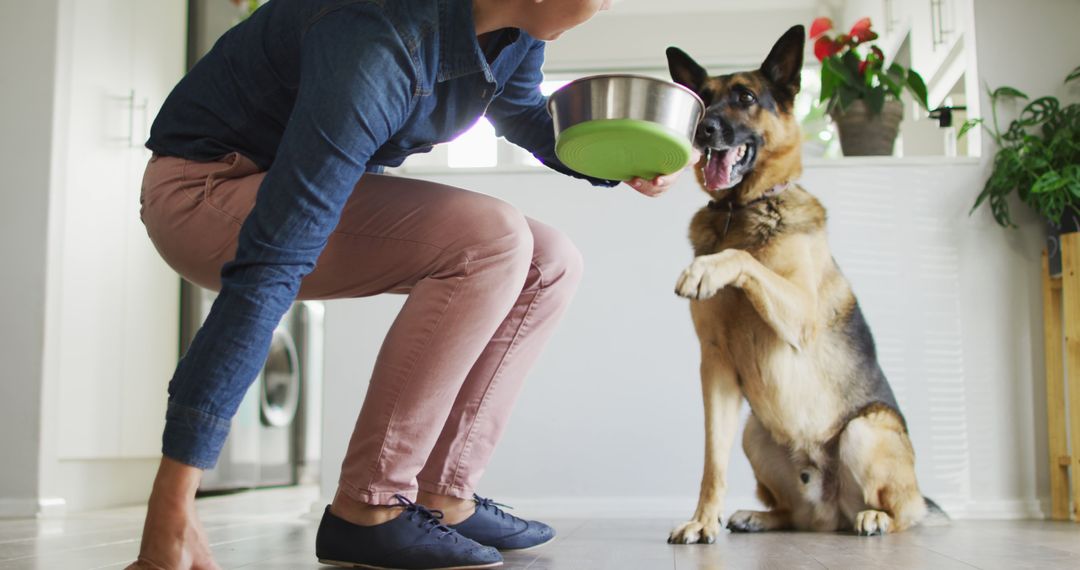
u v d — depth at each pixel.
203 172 1.23
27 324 2.98
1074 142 2.61
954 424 2.66
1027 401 2.66
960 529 2.14
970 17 2.87
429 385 1.24
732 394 2.05
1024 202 2.71
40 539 2.02
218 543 1.85
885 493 2.08
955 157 2.75
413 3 1.07
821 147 5.30
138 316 3.50
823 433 2.11
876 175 2.75
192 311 3.90
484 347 1.32
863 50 5.16
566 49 6.04
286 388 4.64
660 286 2.79
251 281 0.97
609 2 1.18
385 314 2.85
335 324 2.85
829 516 2.15
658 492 2.73
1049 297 2.64
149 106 3.59
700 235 2.25
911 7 4.20
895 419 2.15
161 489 0.94
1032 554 1.58
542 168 2.85
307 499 3.67
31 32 3.07
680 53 2.34
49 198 3.01
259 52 1.17
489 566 1.33
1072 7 2.81
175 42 3.79
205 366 0.94
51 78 3.05
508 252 1.25
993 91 2.79
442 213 1.24
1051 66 2.79
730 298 2.04
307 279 1.30
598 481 2.75
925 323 2.70
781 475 2.18
